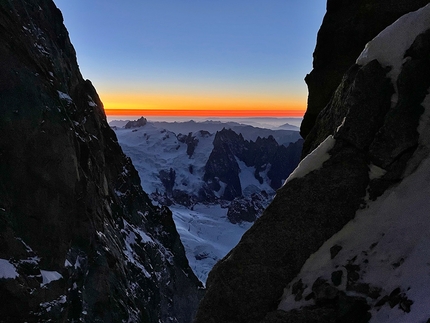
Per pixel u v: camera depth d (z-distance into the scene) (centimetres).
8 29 1730
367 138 707
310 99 1343
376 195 680
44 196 1709
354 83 734
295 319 629
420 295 498
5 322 1426
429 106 671
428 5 711
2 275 1415
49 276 1627
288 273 695
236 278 715
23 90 1681
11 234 1521
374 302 567
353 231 670
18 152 1619
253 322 690
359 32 1196
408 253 573
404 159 670
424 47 694
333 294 616
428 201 602
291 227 710
